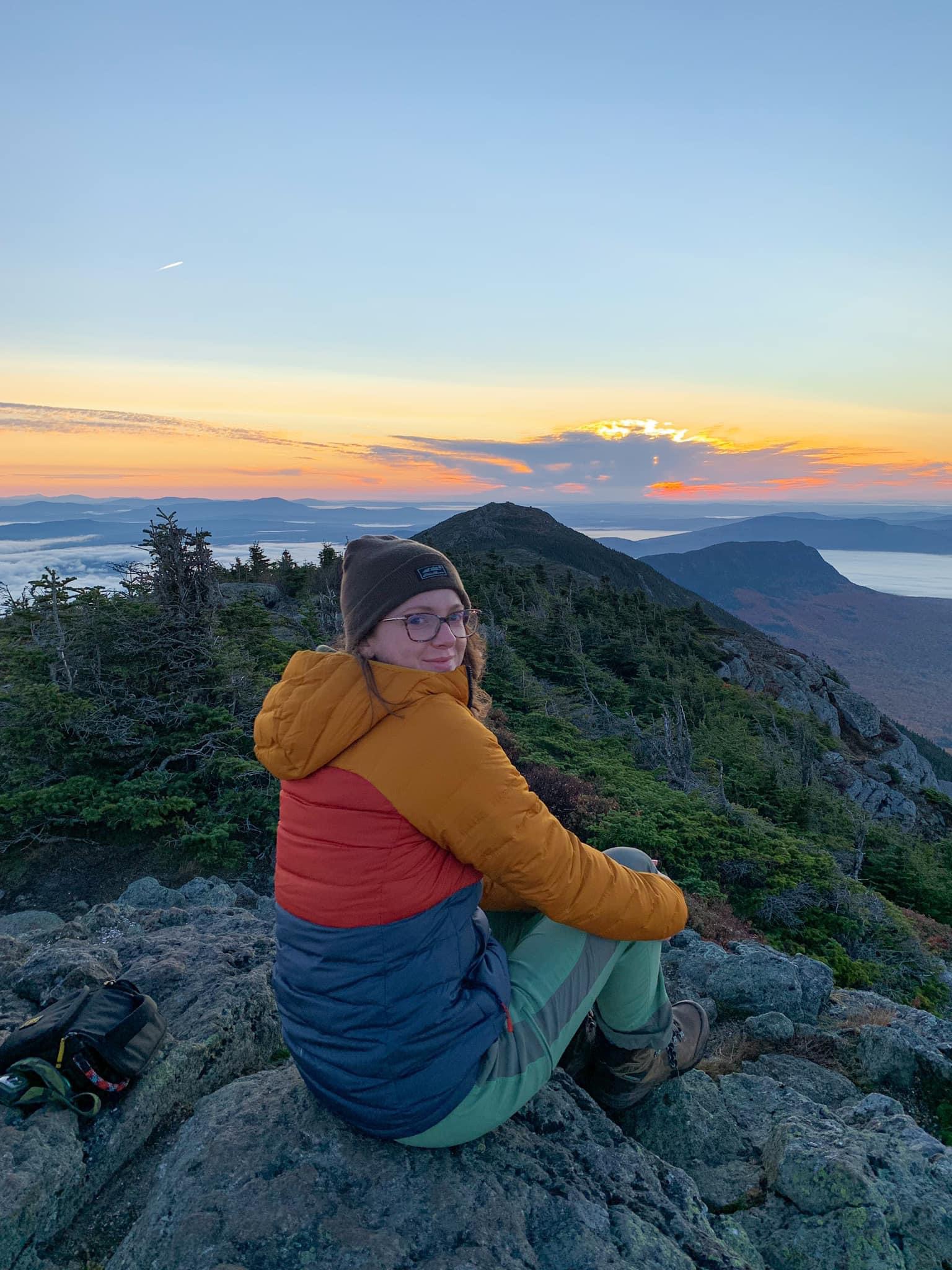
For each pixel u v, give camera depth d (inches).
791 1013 196.2
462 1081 77.5
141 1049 102.0
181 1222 76.9
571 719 1254.3
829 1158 108.7
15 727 456.8
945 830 1797.5
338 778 73.2
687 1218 91.9
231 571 1780.3
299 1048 80.0
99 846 429.7
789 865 609.9
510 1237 78.1
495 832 72.1
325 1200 79.2
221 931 185.2
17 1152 85.7
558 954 87.9
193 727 511.2
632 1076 107.9
